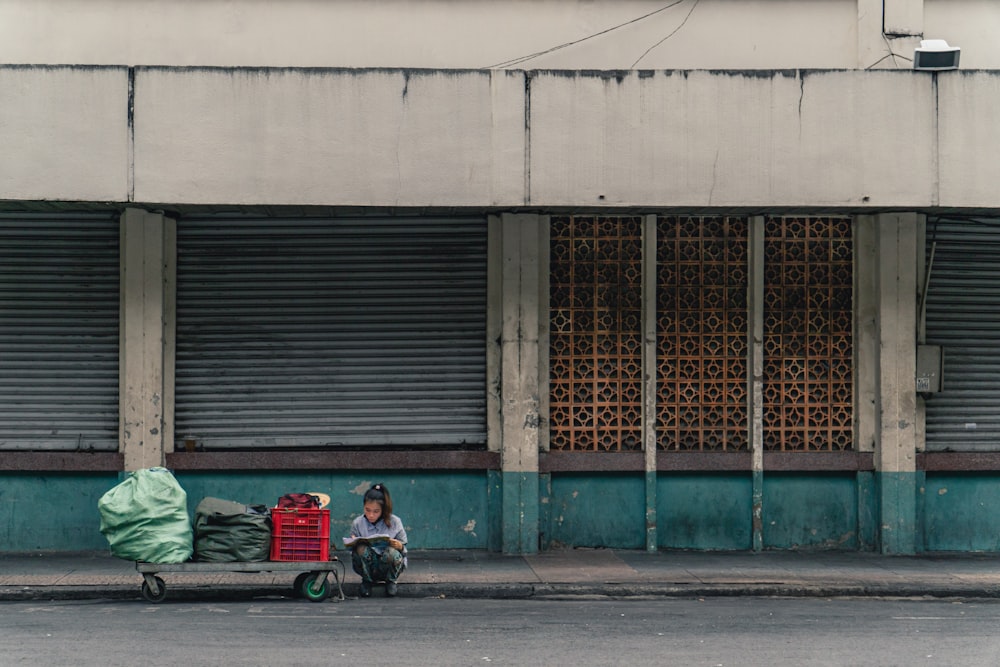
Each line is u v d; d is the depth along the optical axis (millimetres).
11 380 12805
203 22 12945
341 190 12180
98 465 12672
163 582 10484
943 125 12445
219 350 12977
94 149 12016
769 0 13117
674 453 13008
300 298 13031
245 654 8031
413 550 12969
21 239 12805
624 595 11008
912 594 11156
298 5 12984
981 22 13195
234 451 12922
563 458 12930
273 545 10562
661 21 13102
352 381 13039
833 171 12406
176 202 12086
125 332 12688
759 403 13055
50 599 10711
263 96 12125
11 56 12812
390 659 7906
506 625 9305
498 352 13016
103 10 12883
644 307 13062
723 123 12359
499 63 13055
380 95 12195
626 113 12336
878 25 13117
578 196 12297
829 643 8641
